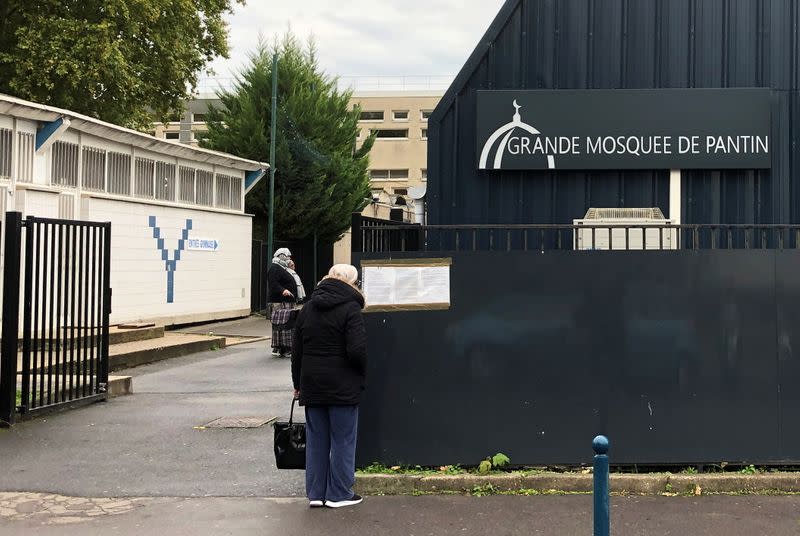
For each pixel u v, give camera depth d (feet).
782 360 21.36
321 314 19.43
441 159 29.73
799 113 28.99
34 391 29.91
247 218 80.94
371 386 21.45
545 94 29.22
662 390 21.36
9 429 27.89
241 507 19.75
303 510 19.49
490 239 28.30
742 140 28.84
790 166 29.01
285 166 93.20
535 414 21.39
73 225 31.45
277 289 50.19
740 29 29.09
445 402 21.44
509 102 29.25
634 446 21.31
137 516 19.10
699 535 17.66
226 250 76.69
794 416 21.35
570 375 21.39
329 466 19.76
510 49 29.53
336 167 97.35
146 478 22.27
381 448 21.45
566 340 21.40
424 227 21.79
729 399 21.35
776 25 29.04
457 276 21.47
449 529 18.07
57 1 72.43
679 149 28.94
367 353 21.40
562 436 21.38
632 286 21.40
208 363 47.39
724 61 29.09
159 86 84.58
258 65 97.66
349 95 103.96
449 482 20.66
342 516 19.01
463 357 21.43
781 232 22.16
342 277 19.67
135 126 88.33
